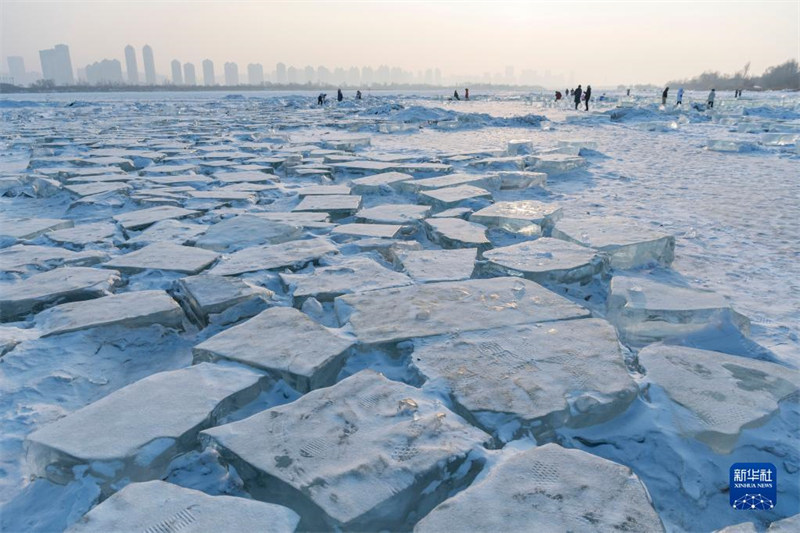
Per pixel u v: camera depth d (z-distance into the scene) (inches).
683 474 75.3
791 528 64.2
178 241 189.2
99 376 104.3
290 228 198.5
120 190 280.4
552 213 216.1
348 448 72.4
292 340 105.7
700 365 99.2
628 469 69.1
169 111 1162.6
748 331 121.0
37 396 95.0
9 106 1392.7
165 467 74.8
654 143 524.1
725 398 88.6
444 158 399.9
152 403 83.7
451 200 243.3
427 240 201.6
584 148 442.9
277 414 80.7
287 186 310.0
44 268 161.8
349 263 157.6
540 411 81.7
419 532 58.6
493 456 73.0
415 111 821.2
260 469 68.1
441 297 129.3
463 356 99.6
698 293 129.4
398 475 66.9
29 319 128.6
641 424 83.8
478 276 159.6
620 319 123.4
